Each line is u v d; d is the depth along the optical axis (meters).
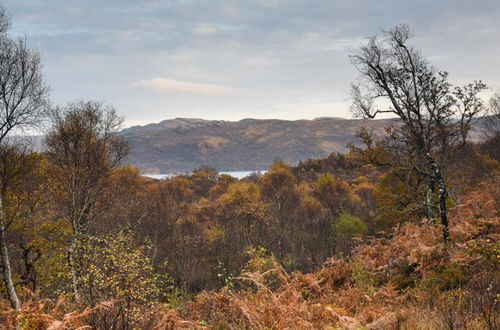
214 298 10.02
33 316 6.26
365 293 9.89
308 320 6.35
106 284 8.73
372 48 15.44
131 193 35.53
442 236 13.16
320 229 51.41
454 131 15.22
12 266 19.30
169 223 45.56
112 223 24.83
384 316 6.05
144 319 8.18
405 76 14.73
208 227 58.03
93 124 22.48
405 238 14.61
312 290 11.38
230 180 110.81
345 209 64.25
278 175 72.31
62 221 20.89
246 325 6.97
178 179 92.19
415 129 14.60
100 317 7.17
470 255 10.27
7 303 12.34
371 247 15.34
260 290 7.77
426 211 19.27
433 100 14.64
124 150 26.64
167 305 9.94
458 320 5.29
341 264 13.95
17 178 19.34
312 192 76.56
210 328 7.86
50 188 20.91
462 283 8.94
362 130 16.86
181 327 6.97
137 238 24.58
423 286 9.45
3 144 17.66
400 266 12.85
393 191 28.70
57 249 17.84
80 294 10.10
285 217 54.16
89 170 21.86
